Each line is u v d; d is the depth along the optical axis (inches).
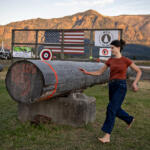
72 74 141.9
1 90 274.5
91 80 179.3
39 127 137.3
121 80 112.8
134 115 185.5
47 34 458.3
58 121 145.9
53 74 122.3
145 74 621.6
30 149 105.5
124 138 127.3
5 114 169.0
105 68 121.2
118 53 116.5
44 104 147.0
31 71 118.3
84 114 142.1
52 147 108.7
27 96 120.7
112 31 409.1
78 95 160.6
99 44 420.8
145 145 117.9
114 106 112.7
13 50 498.0
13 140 116.6
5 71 510.0
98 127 146.0
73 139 121.4
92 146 111.8
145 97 283.6
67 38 445.7
